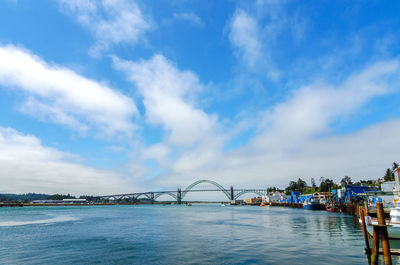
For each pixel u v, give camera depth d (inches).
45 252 1042.7
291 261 832.9
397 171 1668.3
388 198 2112.5
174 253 991.0
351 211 3073.3
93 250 1074.7
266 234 1460.4
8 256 976.3
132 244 1203.9
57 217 3267.7
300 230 1620.3
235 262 837.8
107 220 2731.3
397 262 795.4
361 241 1187.3
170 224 2201.0
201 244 1169.4
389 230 964.0
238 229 1740.9
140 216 3447.3
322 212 3870.6
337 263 803.4
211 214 3880.4
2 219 2898.6
